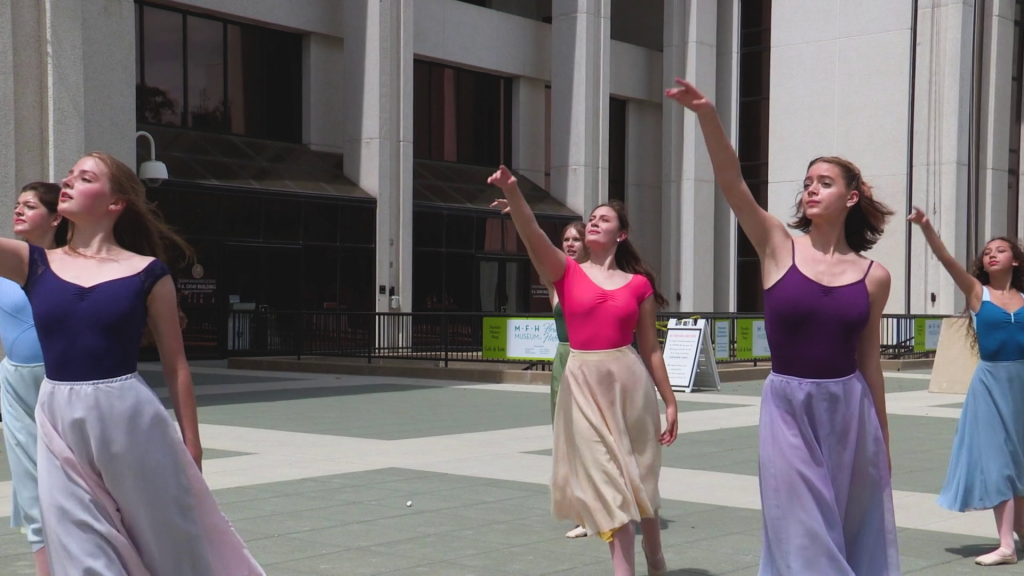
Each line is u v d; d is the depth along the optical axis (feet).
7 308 17.83
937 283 107.76
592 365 18.61
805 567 13.99
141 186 13.99
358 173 93.04
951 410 52.95
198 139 86.63
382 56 92.02
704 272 118.42
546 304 108.68
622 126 121.80
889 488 14.78
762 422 14.71
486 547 22.79
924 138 108.68
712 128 13.83
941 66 107.86
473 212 101.76
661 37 124.36
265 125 92.79
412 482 30.73
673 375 63.67
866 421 14.55
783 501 14.26
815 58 114.52
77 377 12.96
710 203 119.03
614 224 19.35
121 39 53.98
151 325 13.60
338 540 23.29
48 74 46.09
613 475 17.88
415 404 53.36
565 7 109.09
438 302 99.55
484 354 70.85
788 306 14.43
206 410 50.01
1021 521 23.08
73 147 46.91
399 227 93.30
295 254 88.38
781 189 116.47
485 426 44.34
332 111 96.27
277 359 77.97
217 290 83.66
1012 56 115.44
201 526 13.43
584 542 23.36
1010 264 23.26
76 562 12.61
